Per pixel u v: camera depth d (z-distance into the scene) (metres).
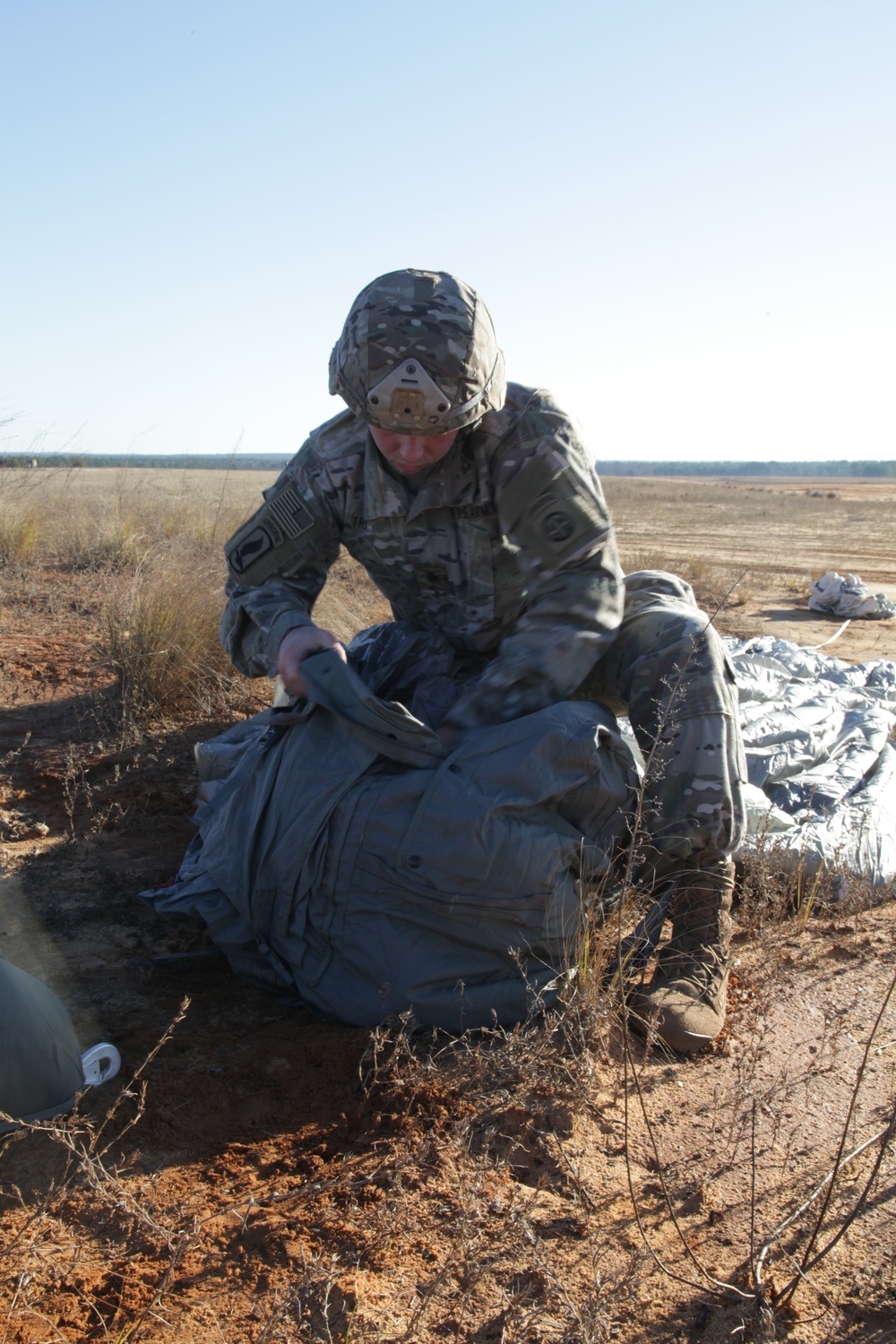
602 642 2.62
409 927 2.41
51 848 3.46
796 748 3.99
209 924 2.68
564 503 2.57
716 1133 2.09
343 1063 2.28
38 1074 1.94
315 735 2.58
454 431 2.46
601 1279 1.63
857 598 10.27
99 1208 1.80
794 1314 1.62
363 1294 1.60
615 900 2.57
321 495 2.79
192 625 4.84
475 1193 1.85
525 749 2.43
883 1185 1.94
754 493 72.38
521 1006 2.38
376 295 2.40
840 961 2.90
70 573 7.85
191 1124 2.06
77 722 4.52
